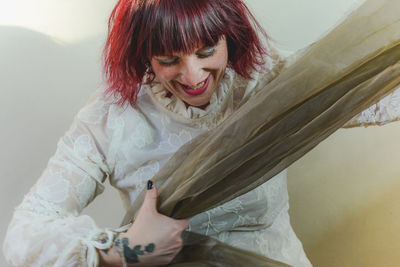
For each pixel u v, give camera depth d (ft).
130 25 2.79
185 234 3.21
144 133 3.38
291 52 3.36
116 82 3.22
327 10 4.79
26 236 3.05
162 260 2.97
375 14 2.33
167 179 3.11
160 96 3.29
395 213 5.21
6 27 4.94
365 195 5.34
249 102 2.73
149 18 2.64
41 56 5.07
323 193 5.47
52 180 3.30
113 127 3.38
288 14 4.87
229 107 3.26
